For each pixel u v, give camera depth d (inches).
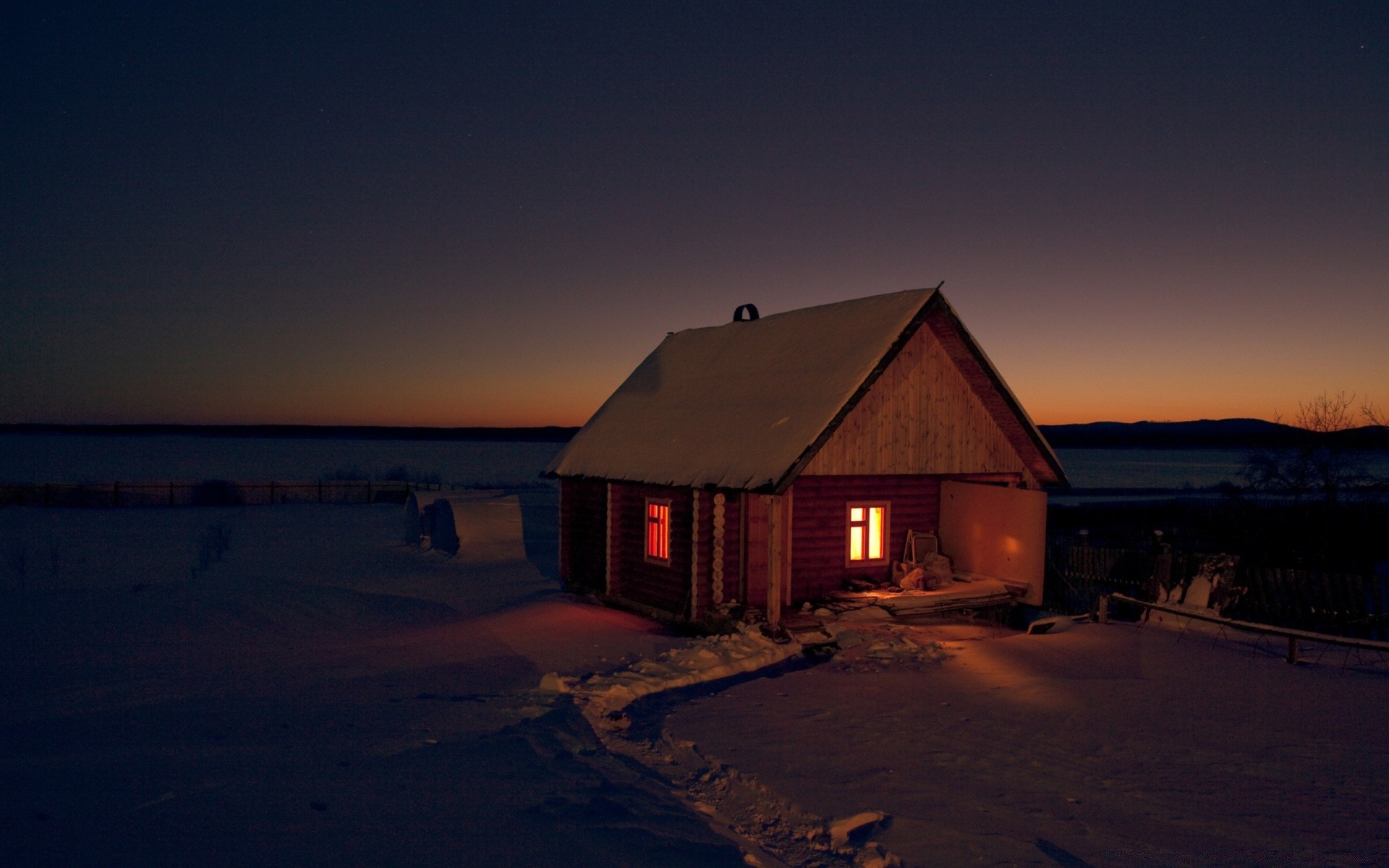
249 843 198.1
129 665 553.9
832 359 644.1
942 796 280.8
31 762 280.1
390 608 781.9
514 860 194.7
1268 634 559.2
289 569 1026.1
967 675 474.6
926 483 745.6
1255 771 311.1
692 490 642.2
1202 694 423.2
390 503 2091.5
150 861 183.6
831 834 248.4
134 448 5615.2
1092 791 288.4
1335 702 408.5
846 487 702.5
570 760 299.6
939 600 646.5
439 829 214.2
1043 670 478.0
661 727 374.9
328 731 358.0
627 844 210.7
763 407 657.6
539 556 1053.2
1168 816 265.6
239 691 465.7
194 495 2057.1
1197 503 1769.2
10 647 615.2
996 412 680.4
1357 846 243.0
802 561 680.4
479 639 606.2
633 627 648.4
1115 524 1386.6
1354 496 930.7
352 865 186.9
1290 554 892.6
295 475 3213.6
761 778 300.8
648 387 866.8
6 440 7258.9
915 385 646.5
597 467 774.5
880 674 476.7
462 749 310.8
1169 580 631.8
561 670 501.7
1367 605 534.0
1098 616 619.5
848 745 342.6
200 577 961.5
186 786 249.1
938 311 625.3
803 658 539.8
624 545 752.3
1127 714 389.4
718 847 216.5
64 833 199.5
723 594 641.0
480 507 1187.3
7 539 1328.7
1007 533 677.9
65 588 896.3
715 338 866.8
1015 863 225.9
